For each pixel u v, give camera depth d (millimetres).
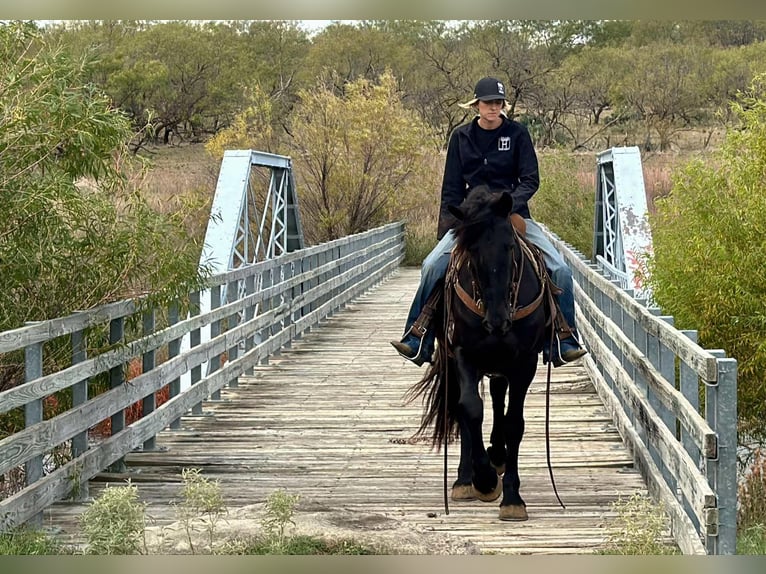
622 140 54688
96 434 11992
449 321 7660
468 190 8227
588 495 8664
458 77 58750
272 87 56094
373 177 31875
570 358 7988
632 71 58094
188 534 6402
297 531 6641
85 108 8438
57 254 8547
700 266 11578
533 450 10297
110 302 9000
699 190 11883
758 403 11586
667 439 7555
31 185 8094
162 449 10555
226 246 14938
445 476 7816
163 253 9164
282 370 15375
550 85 58906
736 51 58625
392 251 31094
